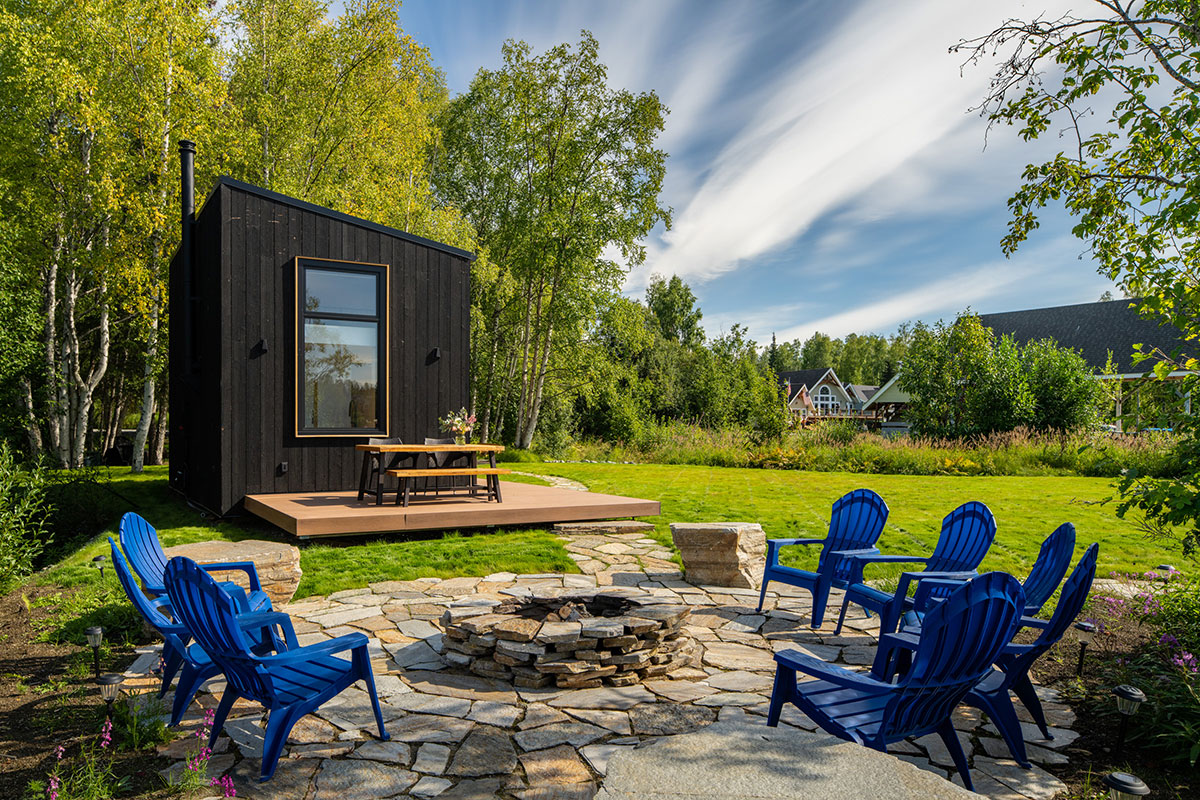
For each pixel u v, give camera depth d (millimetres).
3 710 3115
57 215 13555
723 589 5422
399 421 8602
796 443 17312
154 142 12906
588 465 15992
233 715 3057
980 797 1846
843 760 2072
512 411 24078
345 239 8250
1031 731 2955
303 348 7965
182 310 9156
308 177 16312
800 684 2701
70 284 15391
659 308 45906
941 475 14172
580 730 2883
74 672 3594
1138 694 2602
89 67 12883
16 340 14328
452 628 3635
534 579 5559
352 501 7383
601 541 7129
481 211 22781
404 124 17750
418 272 8766
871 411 37094
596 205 18125
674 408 32188
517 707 3139
